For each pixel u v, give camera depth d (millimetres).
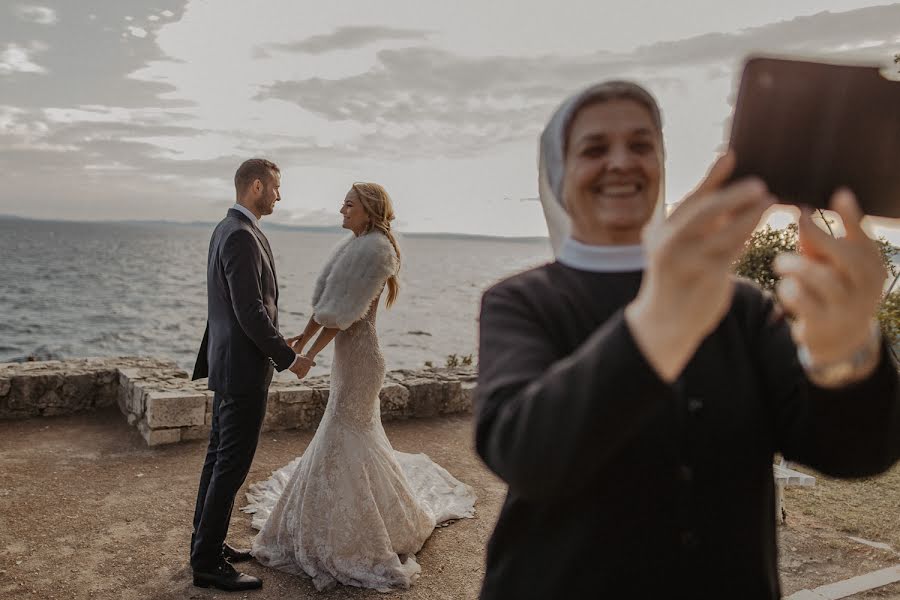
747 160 731
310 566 3609
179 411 5684
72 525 4203
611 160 982
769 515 1052
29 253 168875
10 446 5496
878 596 3514
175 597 3418
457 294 93750
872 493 5035
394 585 3580
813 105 723
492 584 1112
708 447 989
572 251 1101
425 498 4715
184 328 50562
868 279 664
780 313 1018
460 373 7562
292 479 3844
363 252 3473
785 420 1032
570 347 1005
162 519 4336
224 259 3377
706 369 1016
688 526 979
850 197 653
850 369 802
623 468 990
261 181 3576
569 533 1014
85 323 50656
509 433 775
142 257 175250
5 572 3617
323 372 28047
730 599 992
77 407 6387
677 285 625
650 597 981
